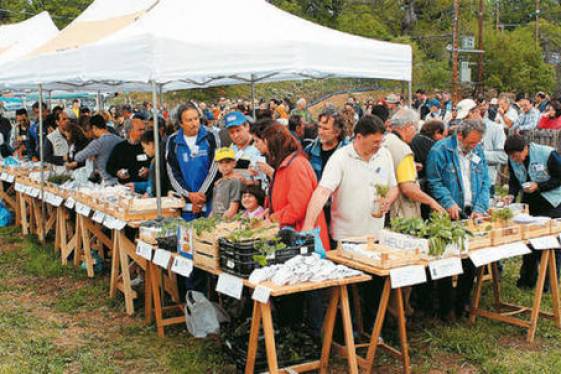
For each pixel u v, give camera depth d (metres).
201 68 5.33
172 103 32.72
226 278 3.96
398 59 6.53
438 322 5.47
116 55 5.50
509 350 4.94
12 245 8.82
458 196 5.30
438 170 5.28
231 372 4.54
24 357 4.94
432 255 4.12
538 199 5.91
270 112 7.47
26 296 6.54
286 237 4.05
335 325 4.86
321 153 5.18
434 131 5.77
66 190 7.42
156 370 4.70
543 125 11.48
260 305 3.76
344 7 54.53
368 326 5.15
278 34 5.84
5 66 7.99
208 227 4.22
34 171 9.08
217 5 6.32
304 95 35.19
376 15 55.22
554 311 5.35
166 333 5.38
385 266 3.98
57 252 7.99
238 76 9.23
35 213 8.86
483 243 4.57
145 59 5.17
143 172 6.92
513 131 12.15
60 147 8.80
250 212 4.91
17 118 12.54
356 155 4.54
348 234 4.61
